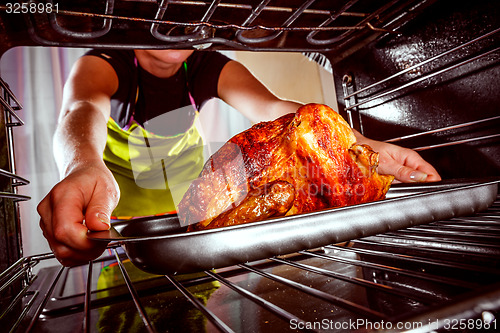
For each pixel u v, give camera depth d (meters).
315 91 3.24
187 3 0.80
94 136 0.98
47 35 0.88
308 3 0.86
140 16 0.87
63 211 0.57
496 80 0.89
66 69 3.17
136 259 0.51
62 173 0.79
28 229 2.90
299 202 0.80
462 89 0.98
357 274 0.64
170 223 0.86
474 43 0.93
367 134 1.30
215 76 1.82
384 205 0.58
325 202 0.82
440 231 0.73
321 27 1.03
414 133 1.14
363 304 0.49
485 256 0.53
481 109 0.94
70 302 0.63
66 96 1.34
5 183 0.86
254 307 0.53
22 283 0.81
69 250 0.60
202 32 0.95
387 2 0.95
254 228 0.50
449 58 0.99
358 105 1.29
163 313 0.54
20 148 2.98
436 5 0.99
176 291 0.66
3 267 0.82
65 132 1.00
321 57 1.48
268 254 0.51
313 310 0.49
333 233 0.54
